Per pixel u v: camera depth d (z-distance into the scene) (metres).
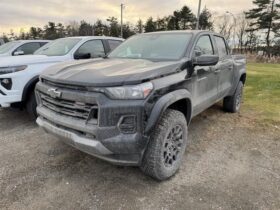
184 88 3.26
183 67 3.31
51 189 2.89
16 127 4.79
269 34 44.66
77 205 2.64
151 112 2.64
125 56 3.98
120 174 3.21
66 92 2.74
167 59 3.51
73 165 3.42
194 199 2.74
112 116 2.51
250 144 4.12
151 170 2.89
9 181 3.03
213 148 3.96
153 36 4.26
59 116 2.88
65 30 60.19
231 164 3.48
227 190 2.90
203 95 3.92
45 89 3.03
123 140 2.54
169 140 3.00
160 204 2.66
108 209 2.58
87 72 2.83
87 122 2.62
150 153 2.82
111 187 2.94
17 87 4.63
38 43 9.27
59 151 3.82
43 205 2.63
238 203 2.69
